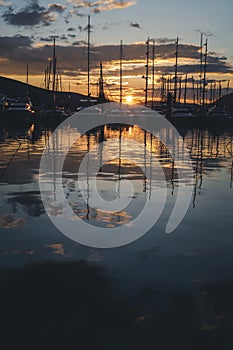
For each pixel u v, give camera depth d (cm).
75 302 396
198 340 334
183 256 524
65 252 534
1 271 468
